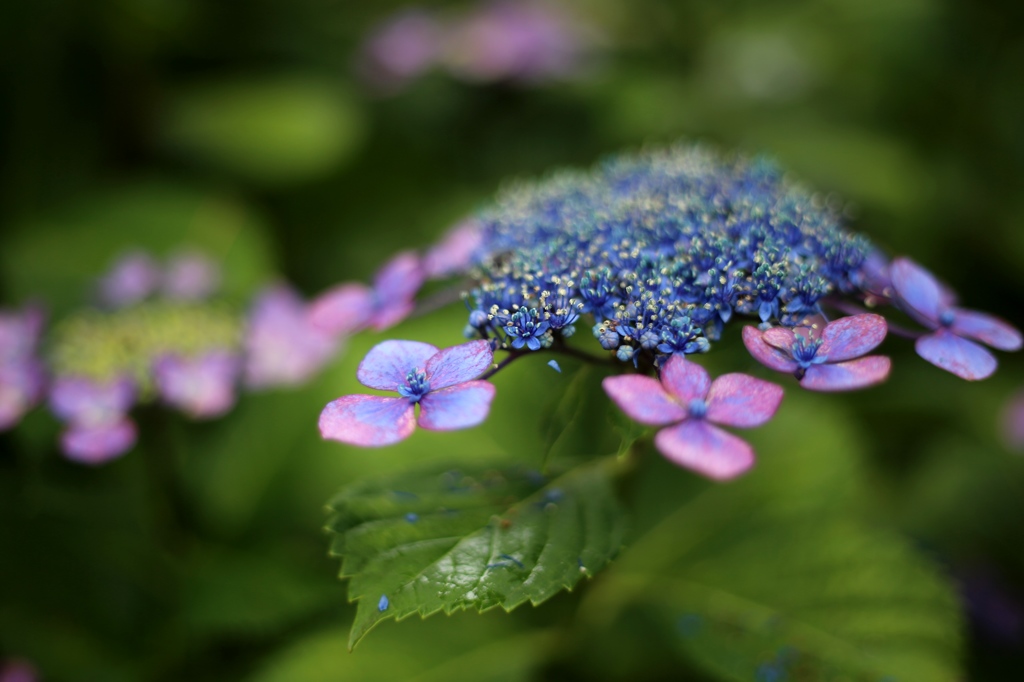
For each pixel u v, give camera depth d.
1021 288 0.64
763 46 0.72
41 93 0.62
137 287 0.44
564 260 0.30
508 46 0.67
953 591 0.35
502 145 0.69
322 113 0.66
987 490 0.55
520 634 0.38
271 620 0.39
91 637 0.41
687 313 0.28
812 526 0.37
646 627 0.42
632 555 0.38
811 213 0.31
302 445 0.45
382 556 0.30
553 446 0.29
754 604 0.36
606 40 0.72
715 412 0.27
